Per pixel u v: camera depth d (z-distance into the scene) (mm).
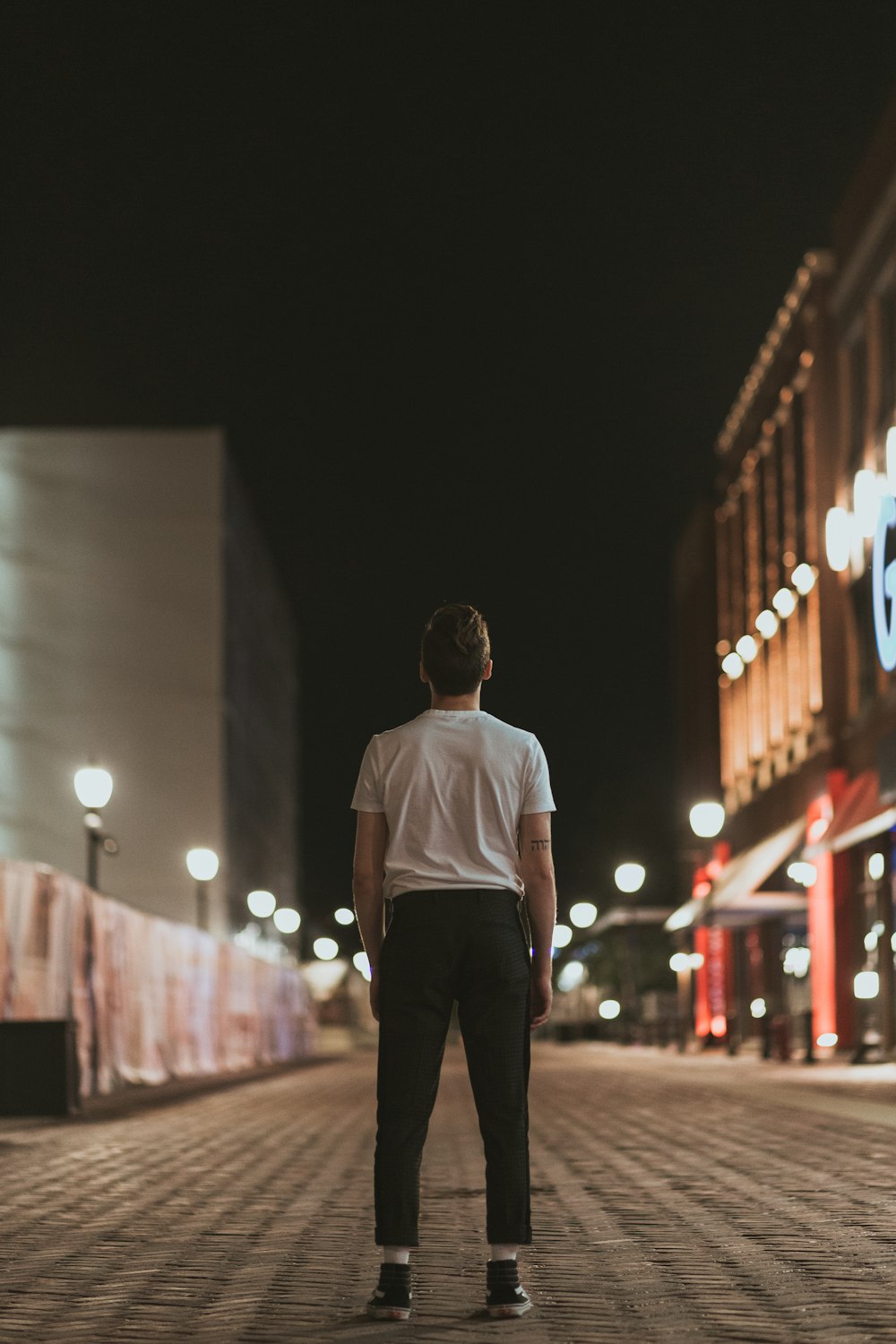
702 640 58562
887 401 34094
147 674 62094
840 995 35781
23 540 63000
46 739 61875
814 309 40188
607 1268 6391
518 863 5465
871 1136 13039
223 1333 5105
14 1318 5449
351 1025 93062
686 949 50969
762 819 47406
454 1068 36562
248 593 71188
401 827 5402
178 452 63031
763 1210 8266
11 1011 17703
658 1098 19484
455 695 5609
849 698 38094
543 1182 9789
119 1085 23422
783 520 45500
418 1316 5379
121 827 61125
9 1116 17578
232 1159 12078
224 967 35125
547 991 5465
